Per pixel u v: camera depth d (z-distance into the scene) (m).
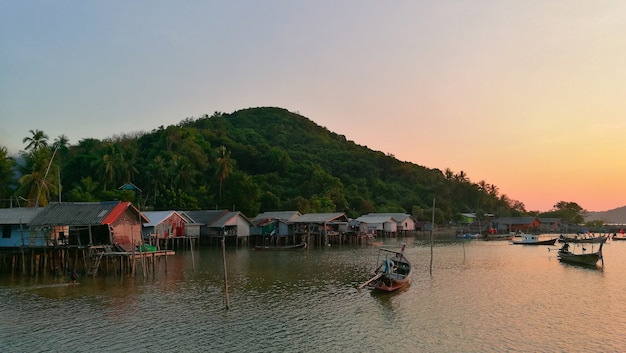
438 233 129.00
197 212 80.12
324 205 105.31
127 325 25.17
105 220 40.84
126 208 43.44
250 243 82.88
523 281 39.97
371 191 144.75
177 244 71.75
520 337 23.30
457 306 30.02
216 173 96.56
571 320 26.50
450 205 160.25
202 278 40.72
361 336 23.48
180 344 22.09
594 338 23.12
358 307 29.62
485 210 178.88
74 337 23.02
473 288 36.34
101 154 90.25
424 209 141.88
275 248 72.06
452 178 179.38
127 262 42.50
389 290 34.19
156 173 89.44
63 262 43.03
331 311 28.55
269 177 116.94
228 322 25.91
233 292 34.34
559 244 87.81
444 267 50.00
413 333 23.98
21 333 23.62
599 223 162.50
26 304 29.89
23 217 43.59
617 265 52.34
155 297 32.28
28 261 44.59
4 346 21.62
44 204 60.59
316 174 117.31
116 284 37.19
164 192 87.69
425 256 62.72
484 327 25.09
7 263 43.84
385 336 23.48
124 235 43.56
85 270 41.94
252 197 93.31
